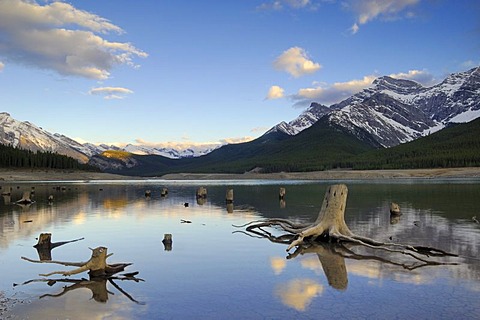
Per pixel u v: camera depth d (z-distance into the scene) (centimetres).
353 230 2486
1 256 1805
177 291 1257
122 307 1116
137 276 1442
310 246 2027
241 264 1619
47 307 1121
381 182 11075
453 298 1164
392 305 1110
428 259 1684
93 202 4922
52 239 2256
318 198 5381
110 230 2586
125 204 4634
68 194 6600
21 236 2336
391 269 1516
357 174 18275
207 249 1944
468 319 1009
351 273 1460
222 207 4188
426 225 2656
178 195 6412
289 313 1059
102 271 1457
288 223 2478
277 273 1468
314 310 1078
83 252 1908
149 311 1083
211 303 1141
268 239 2241
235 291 1251
